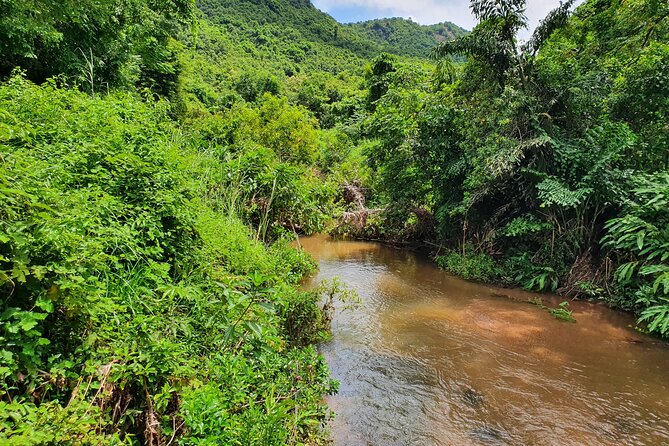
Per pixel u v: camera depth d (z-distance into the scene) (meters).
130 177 3.51
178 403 2.18
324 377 3.46
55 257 1.95
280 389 2.82
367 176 14.16
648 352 4.88
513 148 7.52
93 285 2.11
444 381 4.10
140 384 2.08
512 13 8.41
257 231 6.50
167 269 2.89
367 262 9.32
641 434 3.32
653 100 7.02
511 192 8.41
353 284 7.48
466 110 9.16
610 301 6.44
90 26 8.37
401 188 10.60
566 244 7.25
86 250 2.13
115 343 2.11
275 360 3.10
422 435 3.23
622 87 7.49
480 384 4.06
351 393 3.81
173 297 2.72
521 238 7.97
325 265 8.84
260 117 16.61
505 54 8.31
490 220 8.55
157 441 2.00
